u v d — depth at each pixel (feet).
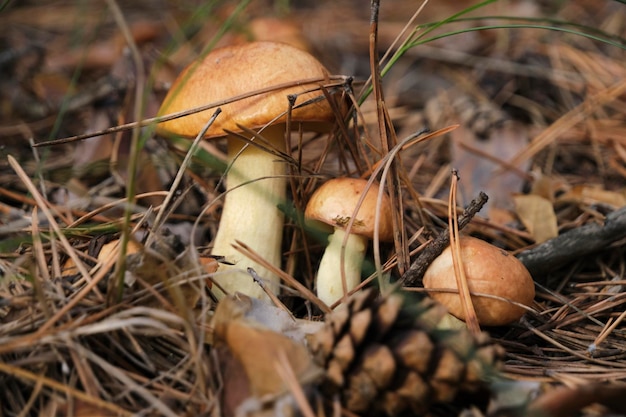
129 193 0.99
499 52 1.81
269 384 0.94
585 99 1.59
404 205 1.27
